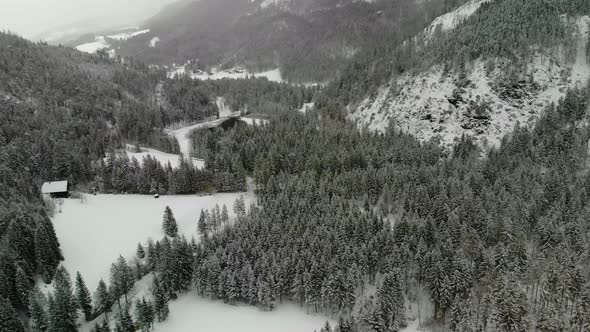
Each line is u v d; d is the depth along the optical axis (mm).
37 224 108000
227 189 162000
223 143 198500
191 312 102125
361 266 100500
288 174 160375
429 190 129500
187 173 160500
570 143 144125
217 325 96500
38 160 160500
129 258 113688
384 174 140375
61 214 133625
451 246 100062
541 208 115688
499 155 152750
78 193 152000
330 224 115562
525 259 95438
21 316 91500
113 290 98562
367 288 104938
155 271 111625
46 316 87938
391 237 107312
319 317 99312
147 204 149750
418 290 102500
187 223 135875
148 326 92312
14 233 100812
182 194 161000
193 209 145375
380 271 106062
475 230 104312
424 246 100312
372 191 137750
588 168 141000
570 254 92125
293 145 186125
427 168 146875
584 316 77688
